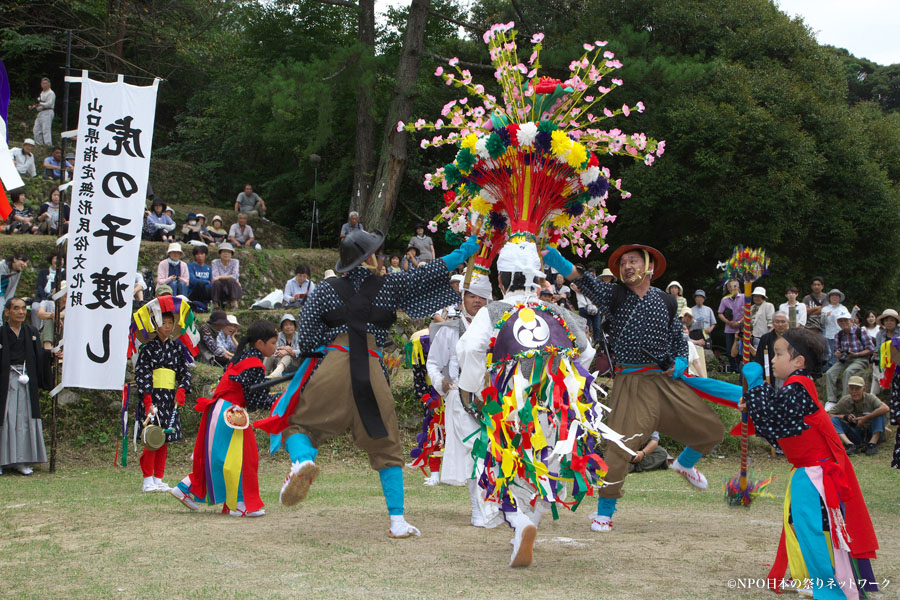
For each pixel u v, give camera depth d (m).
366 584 3.63
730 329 13.57
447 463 5.50
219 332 11.72
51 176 17.61
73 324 8.61
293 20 19.34
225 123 23.36
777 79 18.64
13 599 3.33
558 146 4.52
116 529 4.91
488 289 5.95
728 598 3.56
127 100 8.81
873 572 4.08
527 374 4.25
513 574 3.90
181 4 24.97
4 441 8.48
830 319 13.16
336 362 4.57
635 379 5.29
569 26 19.38
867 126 21.61
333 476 8.88
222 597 3.37
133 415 10.11
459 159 4.70
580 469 4.24
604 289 5.37
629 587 3.70
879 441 11.15
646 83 16.41
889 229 18.70
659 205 17.95
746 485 5.21
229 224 19.98
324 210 21.56
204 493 5.70
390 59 16.77
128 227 8.73
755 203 16.98
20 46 23.58
